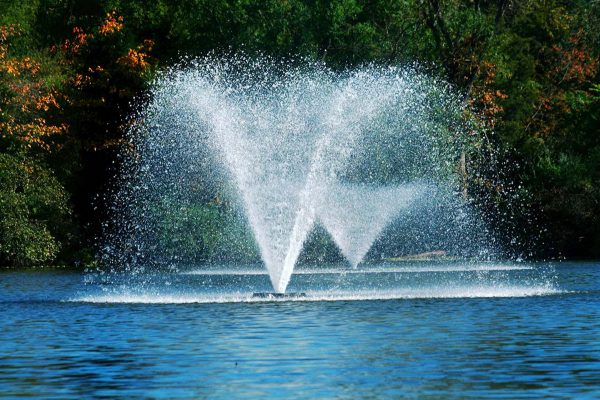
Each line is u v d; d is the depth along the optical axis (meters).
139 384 41.06
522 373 43.12
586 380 41.22
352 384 40.66
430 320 64.12
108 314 69.75
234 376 42.69
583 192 178.00
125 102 163.75
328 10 176.88
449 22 180.50
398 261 156.62
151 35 173.50
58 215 153.12
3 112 149.25
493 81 184.38
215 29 174.25
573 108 196.00
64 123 159.38
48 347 52.47
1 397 38.66
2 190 145.50
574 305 74.56
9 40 162.12
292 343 53.16
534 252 175.62
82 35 164.38
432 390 39.25
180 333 57.91
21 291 95.56
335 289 95.38
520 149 187.12
